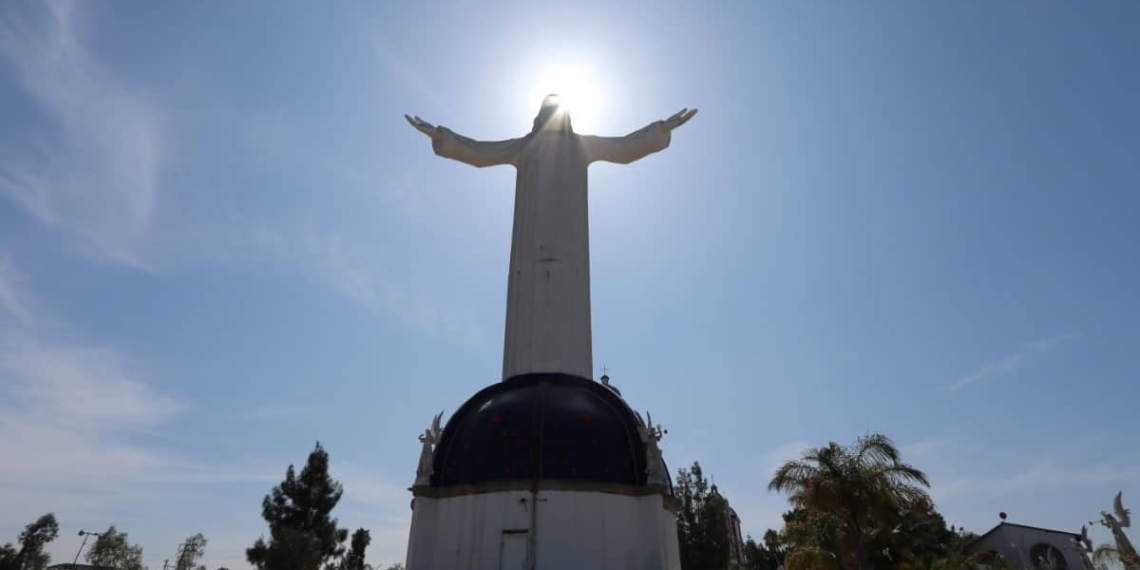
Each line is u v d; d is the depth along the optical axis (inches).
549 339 904.9
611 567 680.4
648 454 761.6
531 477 708.7
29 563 3230.8
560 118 1096.2
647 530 713.6
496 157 1117.1
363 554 2287.2
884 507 1072.8
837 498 1076.5
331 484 1943.9
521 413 773.3
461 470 748.6
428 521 724.7
